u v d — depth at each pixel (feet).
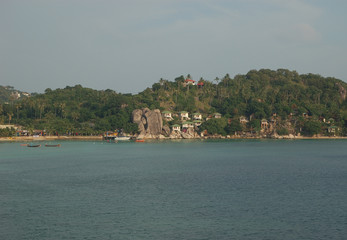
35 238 154.10
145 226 169.58
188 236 156.15
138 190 251.19
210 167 380.78
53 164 409.69
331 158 477.77
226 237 154.81
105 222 175.73
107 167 382.63
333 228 165.68
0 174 328.08
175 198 225.56
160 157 498.69
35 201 218.18
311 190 248.73
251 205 207.00
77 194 238.07
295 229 164.66
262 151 599.16
